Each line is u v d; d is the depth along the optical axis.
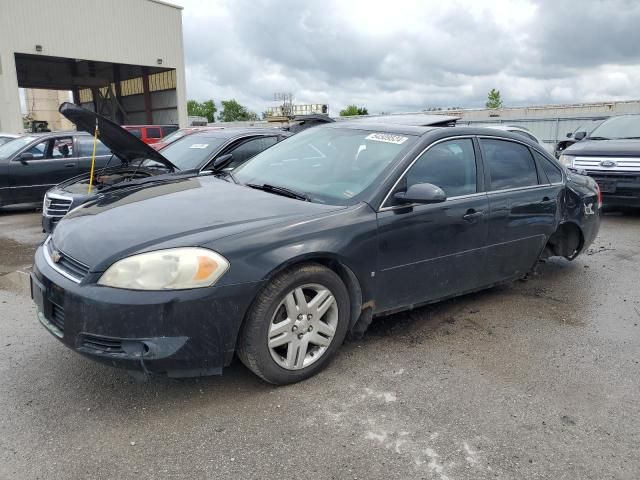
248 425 2.82
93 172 6.75
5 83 24.31
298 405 3.01
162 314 2.70
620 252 6.65
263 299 2.97
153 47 30.62
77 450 2.59
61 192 6.26
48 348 3.66
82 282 2.76
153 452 2.58
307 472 2.46
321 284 3.21
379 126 4.30
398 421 2.88
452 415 2.95
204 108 100.12
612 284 5.36
